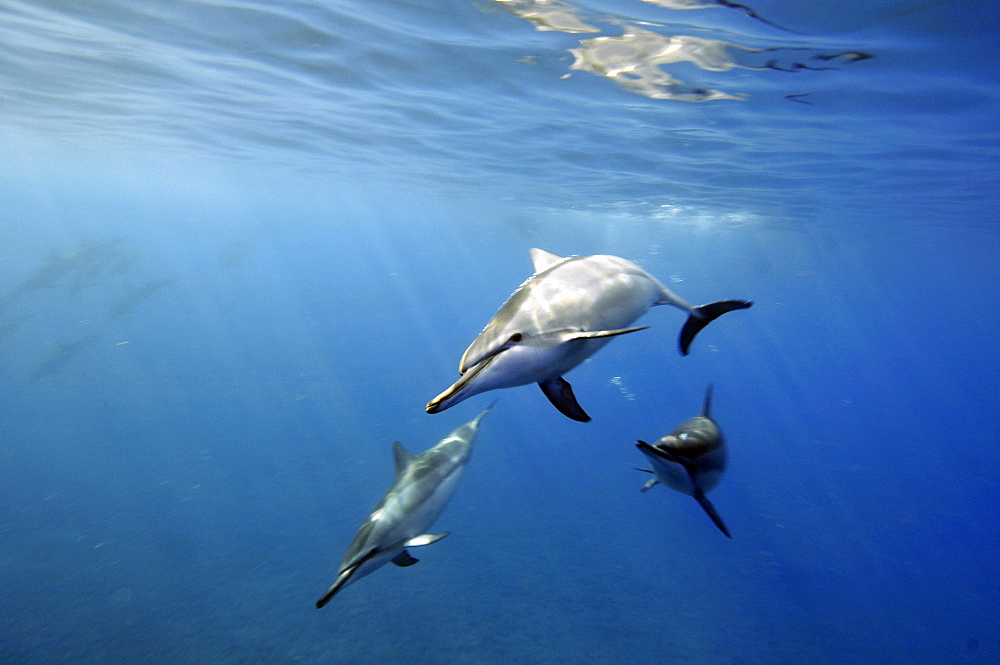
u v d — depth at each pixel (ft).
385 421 90.17
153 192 201.87
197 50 31.35
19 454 65.92
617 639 40.37
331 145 62.85
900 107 29.50
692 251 178.29
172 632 36.01
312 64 31.73
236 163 91.50
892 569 56.44
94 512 52.80
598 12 20.71
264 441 77.10
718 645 41.24
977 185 54.54
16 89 49.32
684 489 11.78
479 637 38.45
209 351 129.29
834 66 24.04
